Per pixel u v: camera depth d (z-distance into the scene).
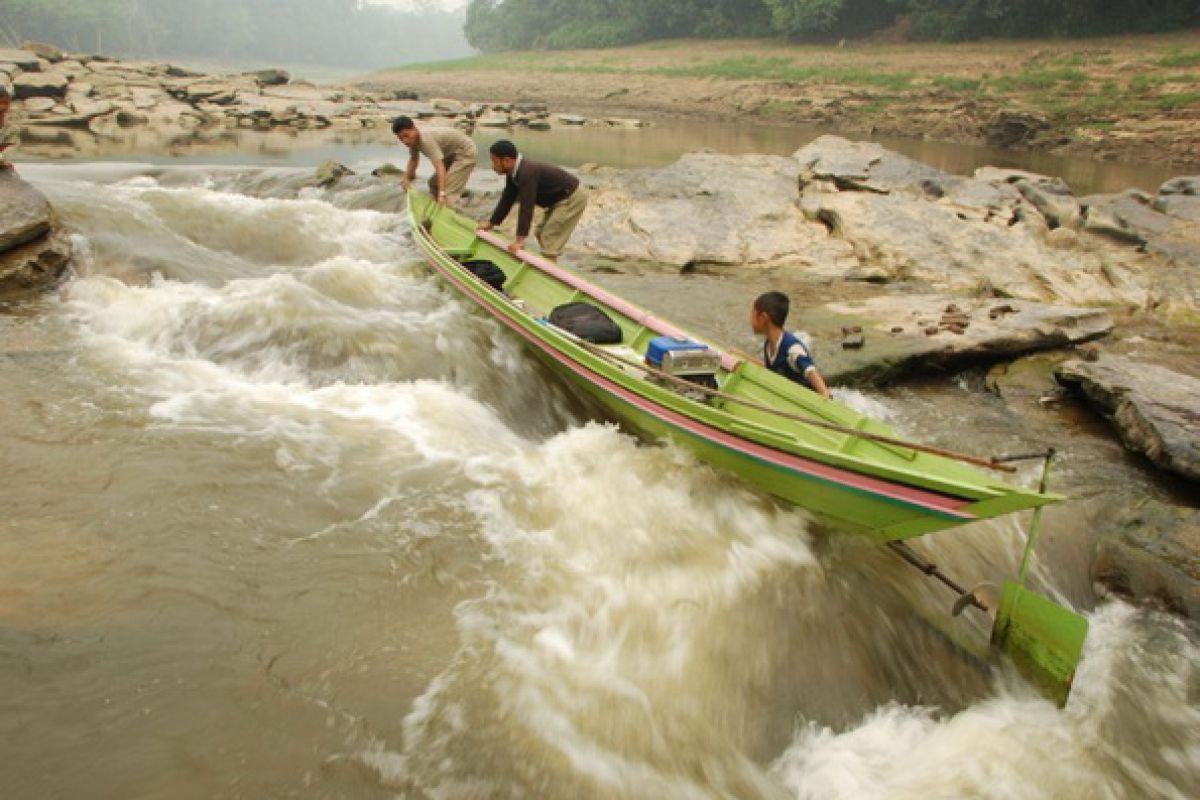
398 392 7.51
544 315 9.02
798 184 14.98
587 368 7.25
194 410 6.71
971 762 4.55
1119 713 4.98
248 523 5.46
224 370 7.61
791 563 5.83
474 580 5.30
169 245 10.31
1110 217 13.89
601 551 5.77
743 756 4.55
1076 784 4.48
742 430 5.89
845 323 9.54
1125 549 6.04
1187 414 7.16
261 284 8.91
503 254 9.96
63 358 7.24
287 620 4.74
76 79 28.81
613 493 6.36
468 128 31.75
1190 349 9.69
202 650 4.46
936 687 5.16
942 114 36.25
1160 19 41.72
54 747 3.84
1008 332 9.22
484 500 6.09
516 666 4.70
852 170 15.11
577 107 48.41
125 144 21.11
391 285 9.75
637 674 4.85
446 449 6.70
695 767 4.38
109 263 9.24
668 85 49.28
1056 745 4.70
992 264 12.09
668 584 5.55
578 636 5.02
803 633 5.32
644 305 9.97
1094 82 34.88
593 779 4.16
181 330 7.98
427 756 4.09
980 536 6.35
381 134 27.48
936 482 4.91
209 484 5.76
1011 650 5.12
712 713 4.72
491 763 4.12
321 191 15.27
